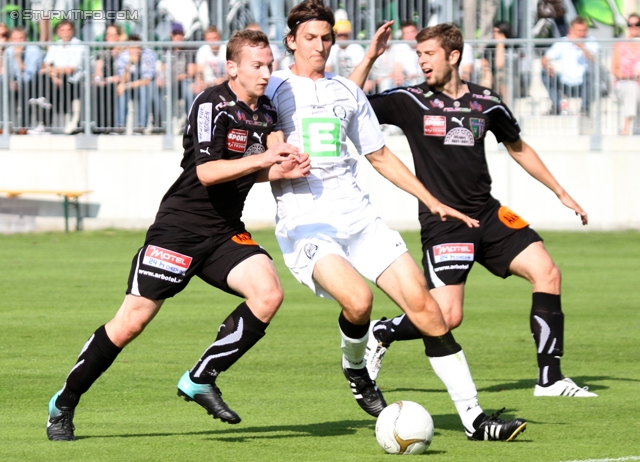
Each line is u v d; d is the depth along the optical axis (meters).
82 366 19.47
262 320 19.09
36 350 30.72
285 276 50.50
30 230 70.88
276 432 20.73
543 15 73.38
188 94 69.94
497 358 30.22
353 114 21.16
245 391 25.23
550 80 68.44
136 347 31.48
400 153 69.69
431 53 24.80
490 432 19.69
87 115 70.31
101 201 70.75
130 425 21.45
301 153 18.83
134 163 70.38
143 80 70.00
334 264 19.56
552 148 68.69
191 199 19.45
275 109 20.14
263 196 70.19
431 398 24.64
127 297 19.50
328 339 33.03
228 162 18.62
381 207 69.75
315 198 20.61
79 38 74.88
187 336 33.59
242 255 19.50
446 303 24.77
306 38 20.83
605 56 68.38
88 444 19.50
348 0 72.25
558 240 64.31
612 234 66.81
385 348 25.25
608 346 32.03
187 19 74.44
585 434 20.52
